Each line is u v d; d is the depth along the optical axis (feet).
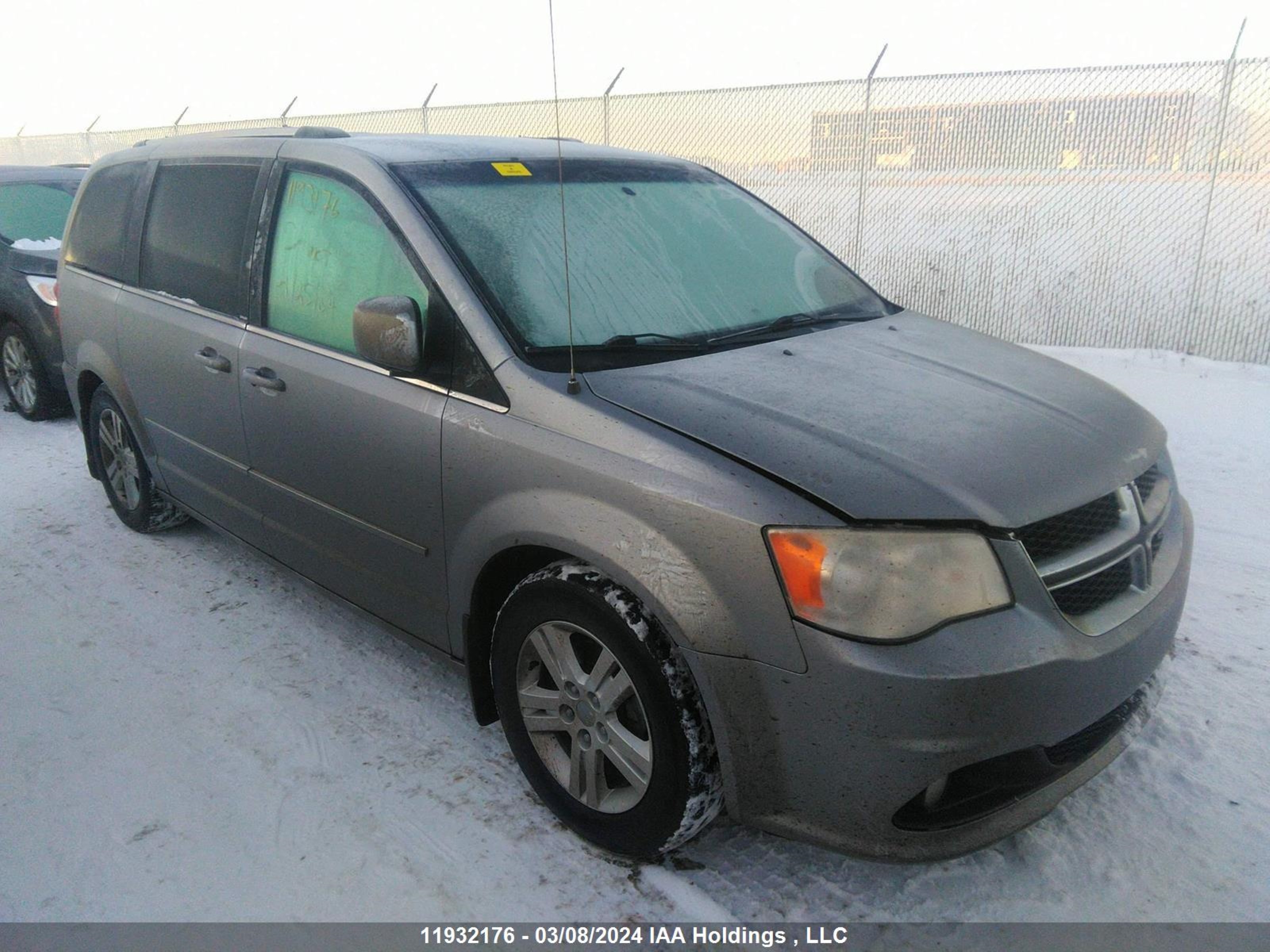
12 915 7.52
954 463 6.97
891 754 6.34
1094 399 8.68
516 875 7.86
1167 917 7.30
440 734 9.81
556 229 9.59
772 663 6.55
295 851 8.17
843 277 11.51
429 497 8.72
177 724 10.05
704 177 12.06
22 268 21.22
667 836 7.38
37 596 13.08
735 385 7.96
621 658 7.26
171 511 14.78
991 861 7.94
